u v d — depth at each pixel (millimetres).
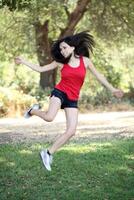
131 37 34656
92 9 33906
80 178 9555
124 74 43469
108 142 14148
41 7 30391
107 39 35219
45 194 8555
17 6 13891
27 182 9289
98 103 32375
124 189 8898
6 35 34969
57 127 19703
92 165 10508
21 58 8398
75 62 8328
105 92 33031
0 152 12078
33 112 8336
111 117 25625
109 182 9312
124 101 33656
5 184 9164
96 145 13336
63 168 10227
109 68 41812
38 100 29234
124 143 13688
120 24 33875
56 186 9031
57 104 8219
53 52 8375
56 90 8297
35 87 33781
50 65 8477
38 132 17766
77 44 8320
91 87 42312
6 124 21469
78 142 14328
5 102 25297
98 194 8539
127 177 9672
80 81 8320
